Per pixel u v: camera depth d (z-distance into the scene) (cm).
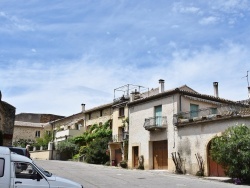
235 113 2298
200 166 2470
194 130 2608
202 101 3016
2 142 2916
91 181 1831
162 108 3027
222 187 1744
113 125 4169
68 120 5809
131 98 3884
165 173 2616
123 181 1889
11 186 948
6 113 3300
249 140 1956
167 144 2906
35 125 6862
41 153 5231
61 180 1009
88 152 4131
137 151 3294
